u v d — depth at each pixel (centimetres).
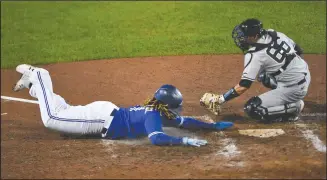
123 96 3466
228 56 4109
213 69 3847
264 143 2447
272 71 2627
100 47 4538
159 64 4022
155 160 2288
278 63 2589
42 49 4616
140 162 2273
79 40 4794
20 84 2789
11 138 2808
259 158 2252
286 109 2700
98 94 3531
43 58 4391
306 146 2380
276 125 2711
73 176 2155
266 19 4872
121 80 3762
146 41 4597
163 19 5150
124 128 2566
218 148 2406
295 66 2609
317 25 4606
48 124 2611
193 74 3766
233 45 4338
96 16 5419
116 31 4947
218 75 3725
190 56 4150
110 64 4106
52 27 5197
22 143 2689
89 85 3712
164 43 4506
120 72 3922
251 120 2827
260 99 2703
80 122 2595
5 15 5647
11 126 3061
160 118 2492
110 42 4656
